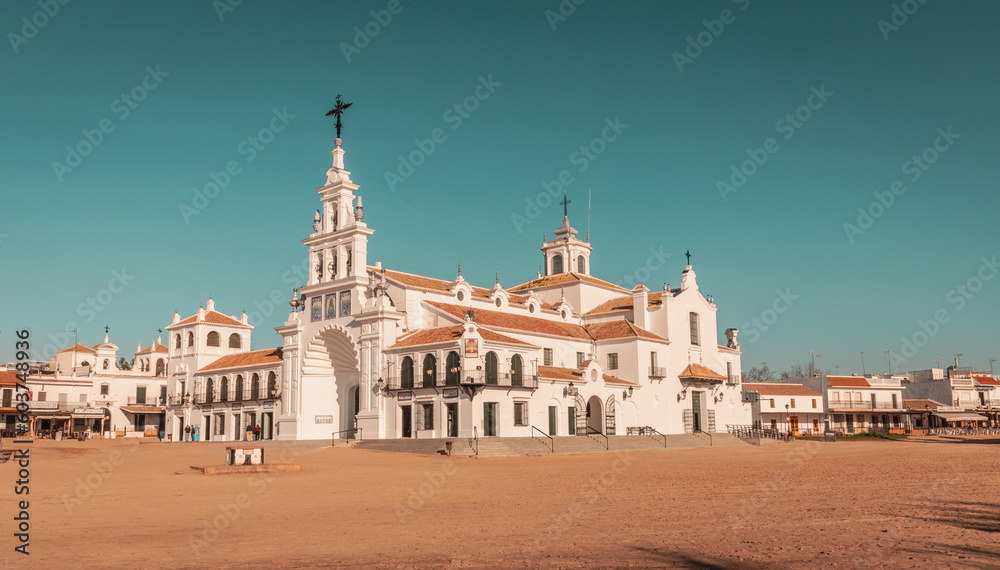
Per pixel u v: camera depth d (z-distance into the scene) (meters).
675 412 78.38
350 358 72.31
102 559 16.80
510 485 33.03
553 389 66.12
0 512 24.59
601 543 18.00
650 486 31.56
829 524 20.27
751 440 78.56
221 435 83.19
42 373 95.06
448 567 15.66
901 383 123.75
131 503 27.09
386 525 21.53
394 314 66.31
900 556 15.96
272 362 78.06
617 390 71.88
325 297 71.81
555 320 81.00
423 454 53.81
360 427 65.62
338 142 73.62
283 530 20.75
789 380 116.31
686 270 84.56
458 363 59.78
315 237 73.69
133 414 100.50
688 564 15.50
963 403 118.56
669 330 79.44
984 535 18.38
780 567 15.05
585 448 61.28
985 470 37.34
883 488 29.25
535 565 15.70
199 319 90.00
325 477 37.47
